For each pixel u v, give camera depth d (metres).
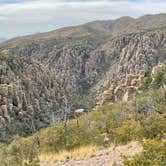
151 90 68.81
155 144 13.01
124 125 32.12
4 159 24.67
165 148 12.74
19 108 113.25
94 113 57.22
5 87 116.50
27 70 150.38
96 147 27.59
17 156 25.56
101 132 33.28
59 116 104.50
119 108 52.88
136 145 25.73
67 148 28.94
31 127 93.56
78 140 29.44
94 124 38.44
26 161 23.89
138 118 39.31
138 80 103.00
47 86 155.12
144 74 105.31
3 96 113.56
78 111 108.44
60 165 24.72
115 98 101.50
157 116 32.56
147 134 27.39
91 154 25.44
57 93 156.50
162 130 26.70
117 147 26.64
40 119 112.88
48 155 27.39
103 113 53.06
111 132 31.20
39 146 30.31
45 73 162.38
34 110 120.81
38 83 148.62
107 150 26.09
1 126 93.06
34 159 25.88
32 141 31.52
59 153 27.52
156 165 12.42
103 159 23.86
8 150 26.52
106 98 104.81
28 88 135.88
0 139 79.62
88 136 30.98
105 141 28.91
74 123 43.09
